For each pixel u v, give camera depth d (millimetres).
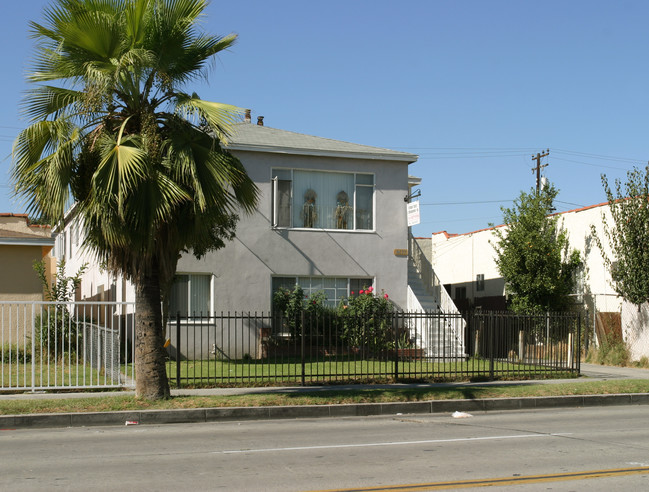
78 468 7852
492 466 7883
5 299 20812
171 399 12586
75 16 11266
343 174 23266
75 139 11617
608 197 21359
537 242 23703
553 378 17453
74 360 17641
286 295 21828
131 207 11203
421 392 14031
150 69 12094
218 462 8188
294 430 10953
